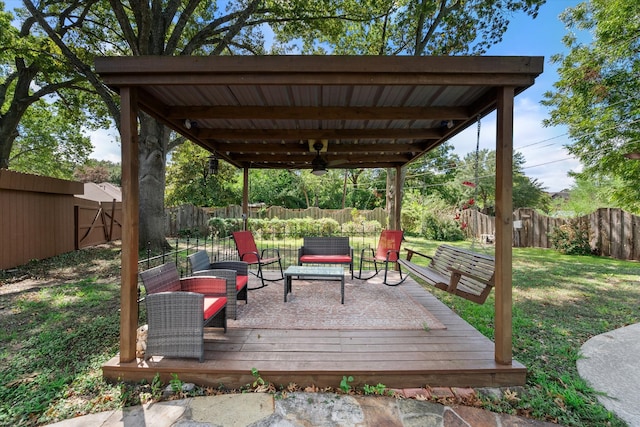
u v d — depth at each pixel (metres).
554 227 9.63
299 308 3.57
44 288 4.86
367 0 8.70
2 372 2.41
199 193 16.55
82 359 2.61
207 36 8.49
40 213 6.84
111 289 4.83
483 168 19.08
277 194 21.20
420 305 3.71
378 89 2.56
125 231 2.31
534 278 5.88
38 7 8.29
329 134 3.88
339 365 2.26
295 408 1.98
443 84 2.24
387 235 5.21
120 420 1.86
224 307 2.85
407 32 9.77
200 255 3.60
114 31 8.97
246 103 2.91
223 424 1.82
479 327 3.26
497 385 2.23
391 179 11.84
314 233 11.50
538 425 1.85
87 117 12.07
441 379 2.21
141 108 2.68
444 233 11.61
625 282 5.59
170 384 2.21
